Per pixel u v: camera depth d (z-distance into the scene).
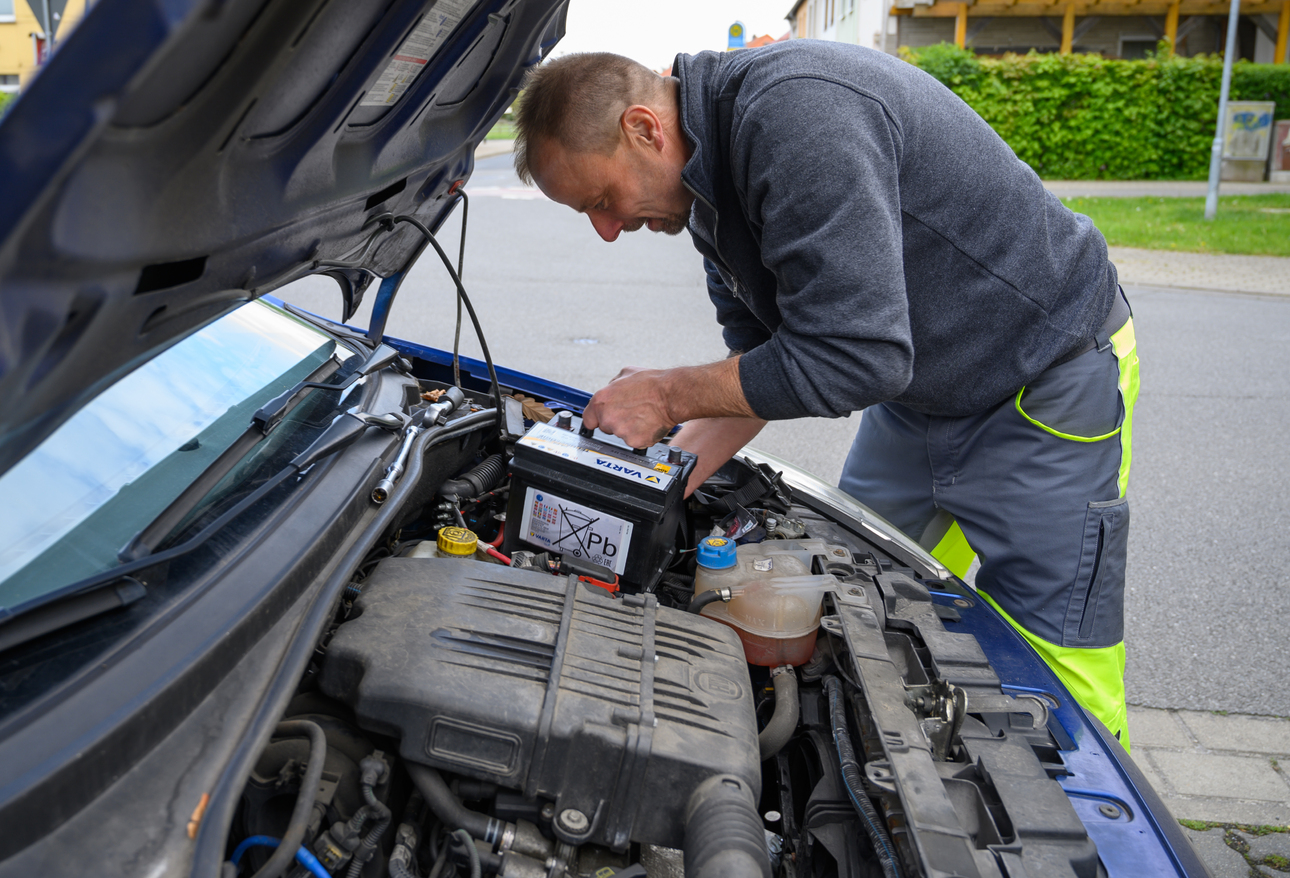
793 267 1.42
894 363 1.41
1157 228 10.94
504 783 1.05
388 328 5.86
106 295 0.75
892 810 1.06
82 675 0.82
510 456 1.87
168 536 1.05
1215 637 3.00
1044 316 1.74
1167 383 5.54
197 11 0.59
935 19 19.19
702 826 0.98
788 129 1.38
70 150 0.61
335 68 1.00
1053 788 1.12
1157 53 17.62
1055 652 1.88
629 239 9.74
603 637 1.18
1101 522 1.84
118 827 0.76
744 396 1.49
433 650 1.10
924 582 1.71
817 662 1.44
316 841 0.98
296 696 1.13
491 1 1.25
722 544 1.54
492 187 13.59
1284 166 16.30
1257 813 2.27
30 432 0.82
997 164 1.64
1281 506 3.93
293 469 1.26
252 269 1.09
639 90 1.50
